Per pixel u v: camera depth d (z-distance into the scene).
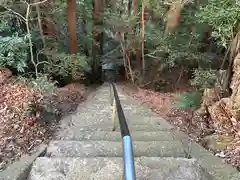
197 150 2.73
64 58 5.17
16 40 4.43
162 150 2.74
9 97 3.61
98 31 7.39
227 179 2.14
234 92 3.21
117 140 3.11
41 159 2.38
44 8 5.39
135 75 7.57
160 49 6.45
